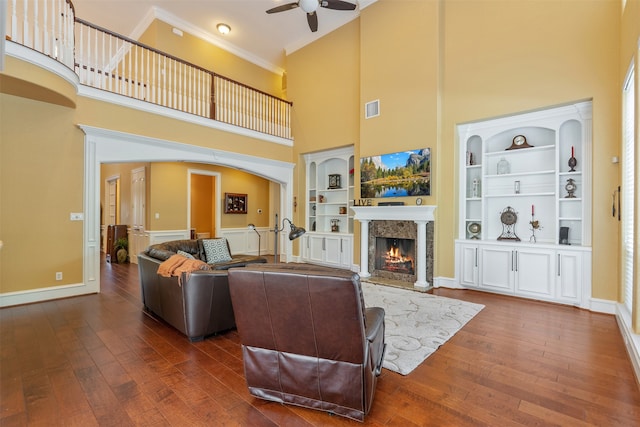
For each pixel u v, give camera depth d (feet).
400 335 10.05
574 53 12.80
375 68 18.78
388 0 18.20
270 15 20.48
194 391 6.89
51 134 13.89
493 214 16.11
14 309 12.63
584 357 8.51
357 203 19.79
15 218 13.16
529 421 5.89
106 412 6.13
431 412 6.18
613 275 11.96
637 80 8.61
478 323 11.15
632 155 10.46
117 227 25.45
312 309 5.57
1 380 7.25
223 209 27.09
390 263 19.02
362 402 5.72
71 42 13.64
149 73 18.63
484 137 15.72
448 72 16.25
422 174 16.69
